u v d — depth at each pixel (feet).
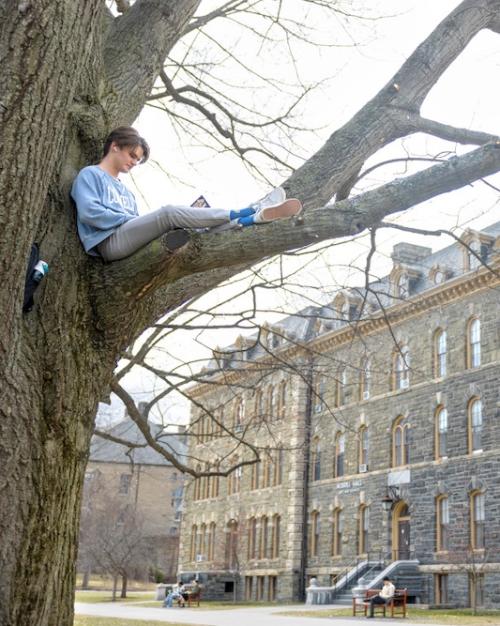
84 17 14.47
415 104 21.08
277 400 147.33
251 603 141.49
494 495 102.94
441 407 115.75
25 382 14.21
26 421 14.10
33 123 13.64
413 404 119.75
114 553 184.14
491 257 107.14
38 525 14.15
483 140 21.66
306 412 139.13
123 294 15.35
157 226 14.75
